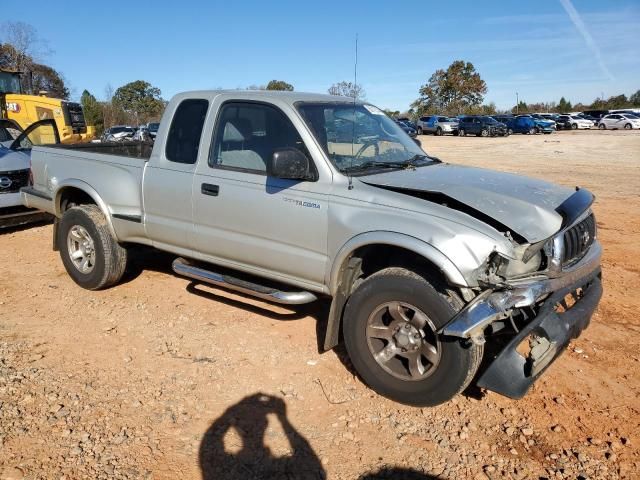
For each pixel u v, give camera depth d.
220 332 4.84
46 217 8.39
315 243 4.07
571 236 3.71
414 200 3.69
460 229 3.44
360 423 3.59
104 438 3.36
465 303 3.49
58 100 20.09
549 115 53.00
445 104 77.19
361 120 4.75
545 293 3.40
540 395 3.90
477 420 3.63
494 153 24.94
